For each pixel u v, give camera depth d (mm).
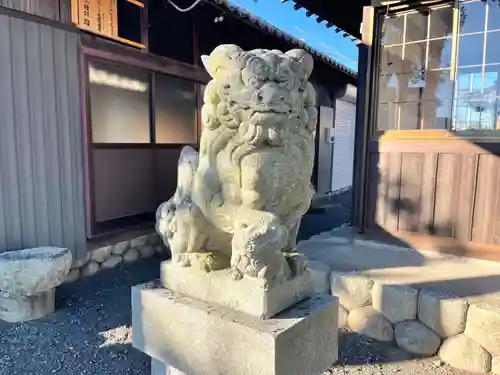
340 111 9914
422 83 3771
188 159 1591
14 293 2877
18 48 3244
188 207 1516
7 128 3221
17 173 3305
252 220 1309
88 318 3012
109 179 4176
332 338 1541
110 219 4219
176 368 1530
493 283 2695
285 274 1444
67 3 3592
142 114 4523
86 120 3846
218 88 1333
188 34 5059
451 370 2316
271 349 1223
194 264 1544
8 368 2324
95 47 3889
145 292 1611
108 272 4090
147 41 4441
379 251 3527
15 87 3250
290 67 1281
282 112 1260
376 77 3836
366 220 4008
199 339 1428
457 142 3402
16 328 2822
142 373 2291
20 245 3346
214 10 5012
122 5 4133
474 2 3275
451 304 2365
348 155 10703
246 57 1270
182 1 4812
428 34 3619
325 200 8773
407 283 2693
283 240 1319
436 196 3545
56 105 3568
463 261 3227
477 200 3338
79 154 3811
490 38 3271
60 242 3664
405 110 3891
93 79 3939
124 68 4242
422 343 2479
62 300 3354
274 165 1322
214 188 1412
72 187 3760
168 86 4828
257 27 5000
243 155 1324
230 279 1425
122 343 2637
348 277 2822
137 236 4508
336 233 4094
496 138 3215
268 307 1345
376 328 2688
